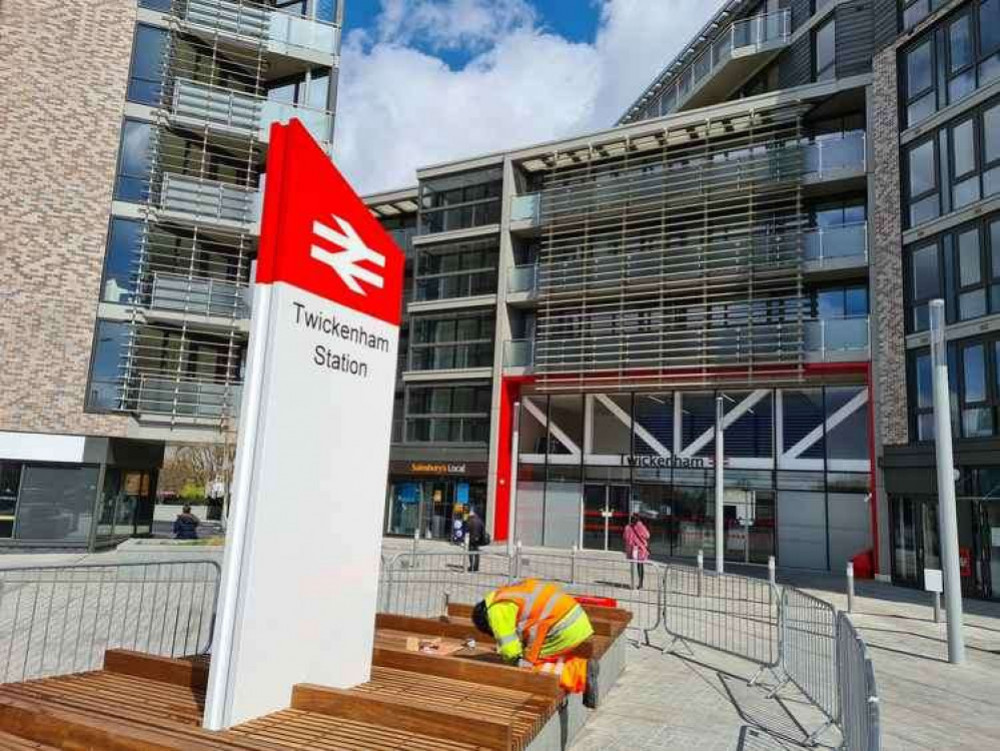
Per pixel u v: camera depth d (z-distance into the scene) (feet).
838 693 20.56
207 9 72.33
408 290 110.52
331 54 77.56
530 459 92.84
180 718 13.24
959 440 57.41
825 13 78.69
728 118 82.53
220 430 68.49
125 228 66.90
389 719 13.47
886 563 65.77
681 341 81.41
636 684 25.86
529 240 98.58
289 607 14.34
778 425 80.02
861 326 72.49
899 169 67.56
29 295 62.69
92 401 64.18
